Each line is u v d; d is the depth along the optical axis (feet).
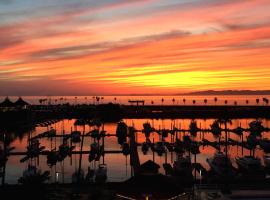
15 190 150.00
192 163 237.04
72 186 165.58
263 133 456.45
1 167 251.19
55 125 564.71
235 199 120.47
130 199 94.84
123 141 376.89
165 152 266.57
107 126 545.44
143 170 174.81
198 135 430.61
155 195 95.14
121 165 254.68
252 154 302.86
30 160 271.08
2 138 392.27
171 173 208.64
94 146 313.94
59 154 279.90
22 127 492.13
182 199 99.81
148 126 444.55
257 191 130.82
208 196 122.62
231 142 340.18
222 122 553.64
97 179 195.11
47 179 210.79
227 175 185.88
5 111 565.53
